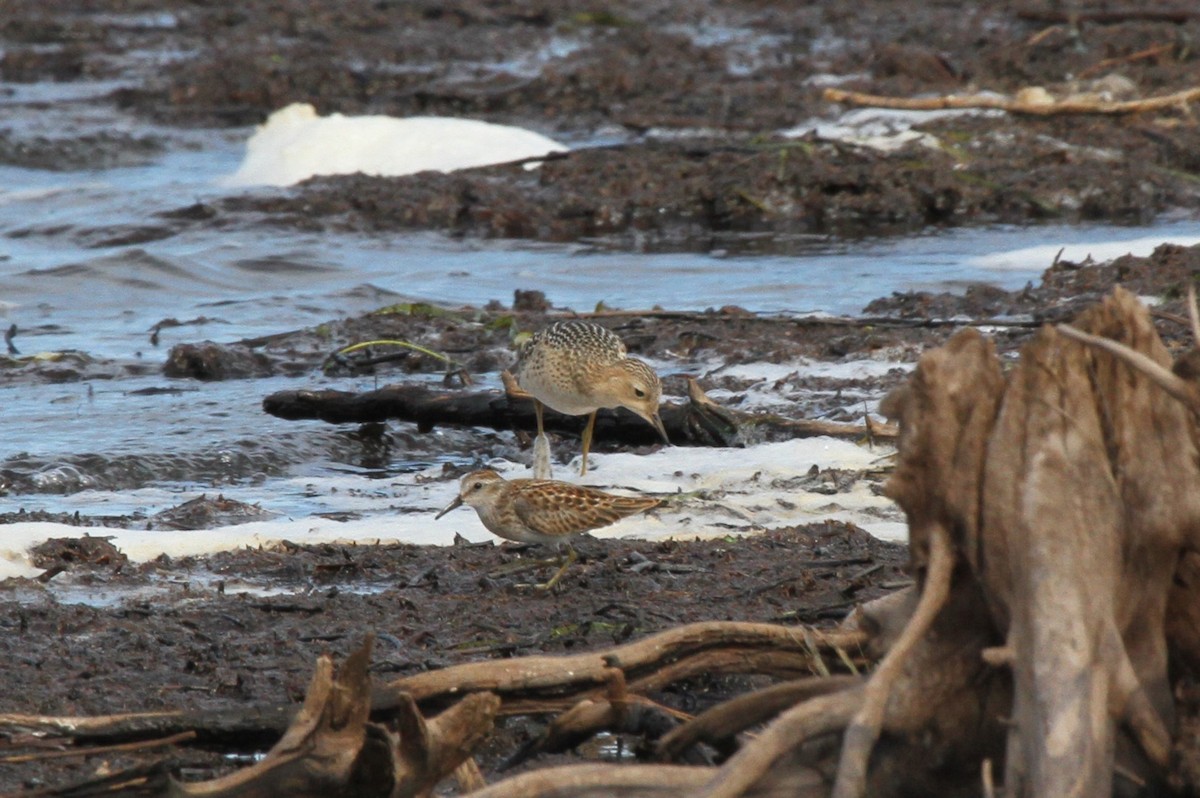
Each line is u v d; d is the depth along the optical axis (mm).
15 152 31578
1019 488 5605
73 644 8320
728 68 37688
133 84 38875
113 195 26891
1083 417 5668
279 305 20203
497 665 6723
